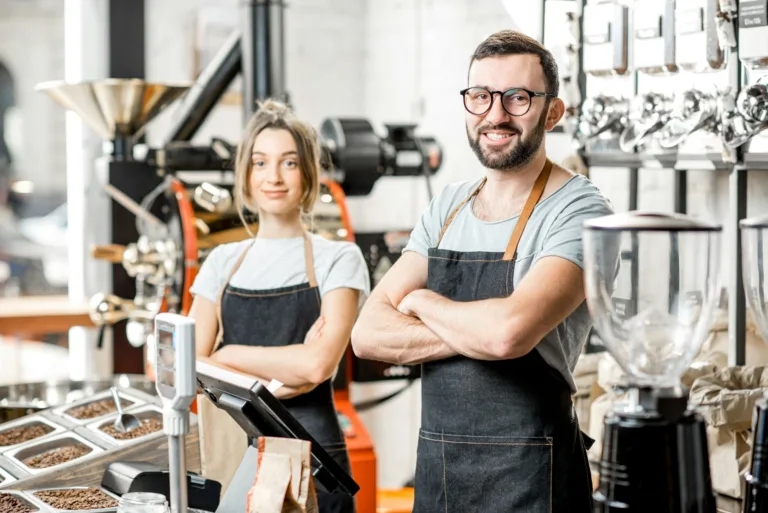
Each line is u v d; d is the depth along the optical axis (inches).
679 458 61.5
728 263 121.7
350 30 208.7
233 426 102.3
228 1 201.9
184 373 66.3
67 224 208.1
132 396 115.6
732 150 106.7
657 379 63.9
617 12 118.9
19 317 181.5
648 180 136.8
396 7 197.8
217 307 116.0
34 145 206.7
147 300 159.3
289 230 116.6
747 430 96.0
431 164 162.6
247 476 75.2
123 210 182.4
